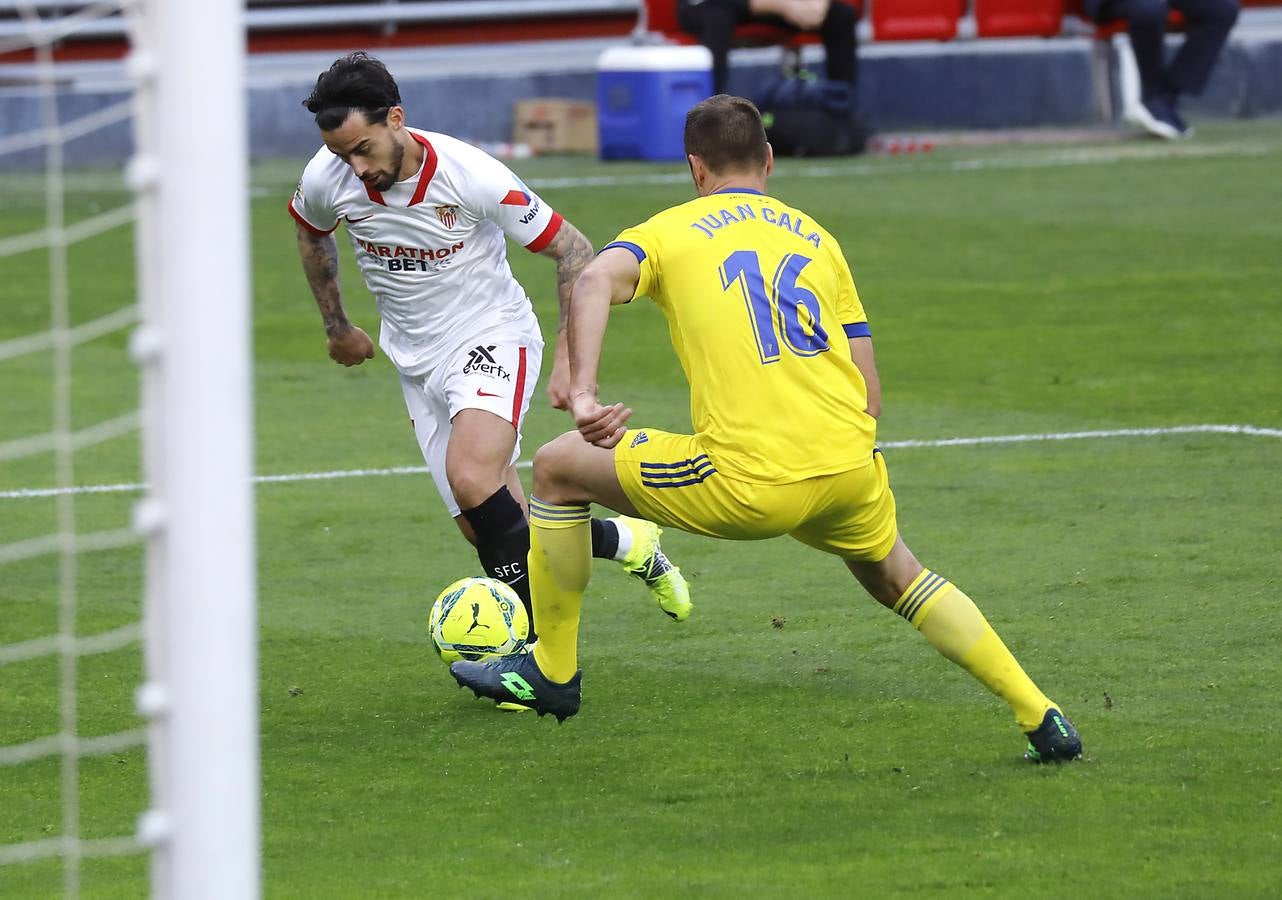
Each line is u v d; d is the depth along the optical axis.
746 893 12.95
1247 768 15.59
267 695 18.84
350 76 18.84
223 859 9.67
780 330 15.51
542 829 14.67
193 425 9.49
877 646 19.97
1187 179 59.81
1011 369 35.91
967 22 79.56
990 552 23.61
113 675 19.47
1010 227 52.03
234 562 9.62
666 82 69.31
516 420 19.91
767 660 19.59
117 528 26.28
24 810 15.47
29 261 50.47
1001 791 15.22
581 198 58.22
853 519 15.83
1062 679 18.44
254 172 69.38
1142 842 13.84
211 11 9.33
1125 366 35.62
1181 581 21.94
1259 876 13.02
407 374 20.56
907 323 40.75
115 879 13.77
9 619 21.77
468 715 18.08
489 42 81.06
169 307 9.47
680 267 15.65
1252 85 80.56
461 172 19.33
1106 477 27.48
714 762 16.36
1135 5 70.69
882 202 57.12
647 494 15.91
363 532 25.83
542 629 17.28
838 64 70.88
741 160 16.36
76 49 76.06
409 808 15.33
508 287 20.38
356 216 19.70
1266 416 31.11
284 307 44.81
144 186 9.43
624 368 37.69
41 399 35.31
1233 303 41.06
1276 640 19.50
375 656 20.22
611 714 17.92
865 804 15.04
